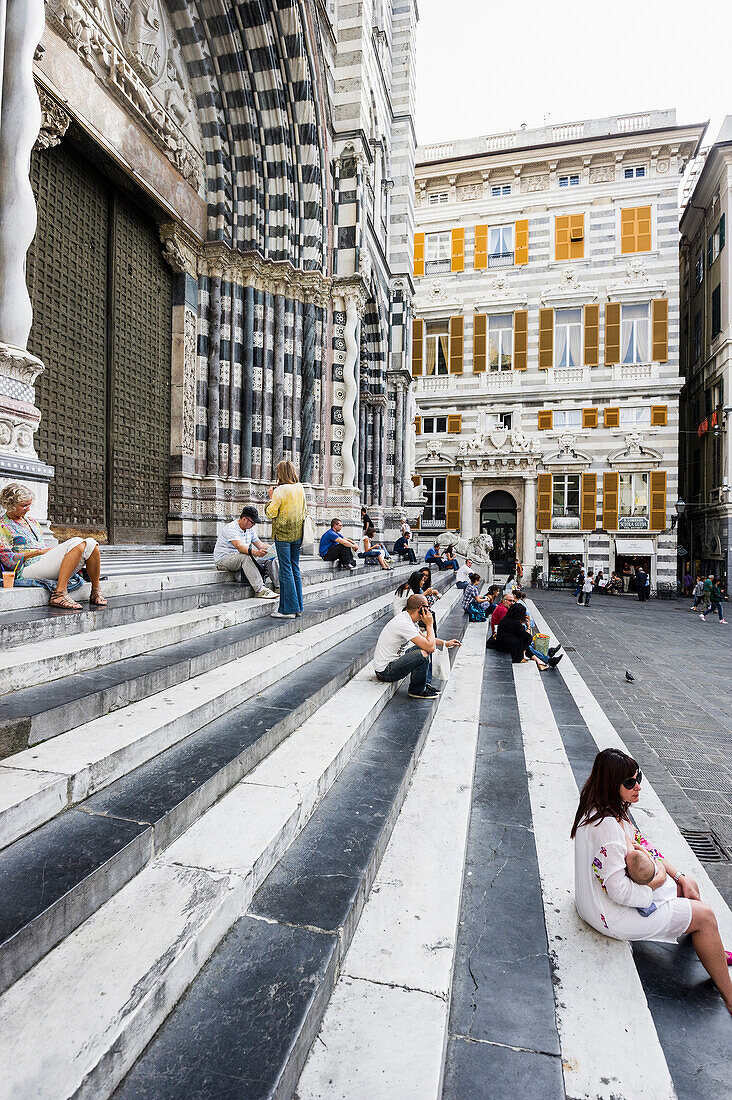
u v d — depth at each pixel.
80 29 6.66
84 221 7.50
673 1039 2.09
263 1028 1.61
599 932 2.48
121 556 7.48
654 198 27.36
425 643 4.79
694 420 30.28
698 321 29.61
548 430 28.45
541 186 28.73
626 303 27.73
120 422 8.30
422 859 2.74
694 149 26.80
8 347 4.41
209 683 3.58
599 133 27.77
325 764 3.06
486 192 29.34
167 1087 1.43
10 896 1.68
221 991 1.74
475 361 29.38
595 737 5.39
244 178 10.34
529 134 28.73
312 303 11.32
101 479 7.90
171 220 9.10
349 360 12.09
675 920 2.33
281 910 2.12
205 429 10.11
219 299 10.16
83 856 1.90
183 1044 1.56
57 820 2.12
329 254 11.96
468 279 29.52
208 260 10.02
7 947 1.49
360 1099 1.56
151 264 9.09
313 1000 1.72
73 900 1.73
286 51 10.27
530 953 2.36
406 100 19.94
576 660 9.94
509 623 8.38
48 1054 1.35
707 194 27.38
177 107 8.86
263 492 10.56
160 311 9.32
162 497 9.41
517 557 28.67
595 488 27.61
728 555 24.64
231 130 10.16
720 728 6.17
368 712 4.06
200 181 9.82
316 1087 1.59
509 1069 1.82
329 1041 1.74
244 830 2.36
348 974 2.00
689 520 30.48
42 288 6.77
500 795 3.86
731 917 2.84
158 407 9.27
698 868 3.28
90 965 1.61
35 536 4.18
